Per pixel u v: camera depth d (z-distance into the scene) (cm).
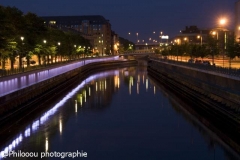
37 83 6169
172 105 6222
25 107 5278
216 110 4931
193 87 6625
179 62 9675
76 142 3791
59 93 7688
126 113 5444
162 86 9331
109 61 18400
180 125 4631
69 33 16688
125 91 8156
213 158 3328
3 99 4397
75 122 4753
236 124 4138
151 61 15738
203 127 4519
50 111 5538
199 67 7019
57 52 11938
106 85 9444
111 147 3641
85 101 6588
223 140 3916
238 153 3459
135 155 3403
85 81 10612
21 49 7688
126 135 4112
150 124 4697
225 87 4991
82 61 13912
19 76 5512
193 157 3356
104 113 5438
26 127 4434
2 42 6012
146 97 7212
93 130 4328
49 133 4156
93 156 3334
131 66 19425
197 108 5894
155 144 3762
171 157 3362
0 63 8794
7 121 4475
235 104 4228
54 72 8450
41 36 9294
